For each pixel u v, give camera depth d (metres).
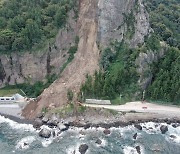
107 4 158.50
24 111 145.12
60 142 127.19
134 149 123.62
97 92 146.00
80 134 131.62
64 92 148.88
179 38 194.50
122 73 149.25
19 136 131.00
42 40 157.50
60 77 157.88
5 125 137.75
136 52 154.62
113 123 138.00
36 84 158.25
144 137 131.38
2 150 122.81
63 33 162.25
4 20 160.38
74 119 138.50
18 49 155.25
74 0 168.50
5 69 157.50
